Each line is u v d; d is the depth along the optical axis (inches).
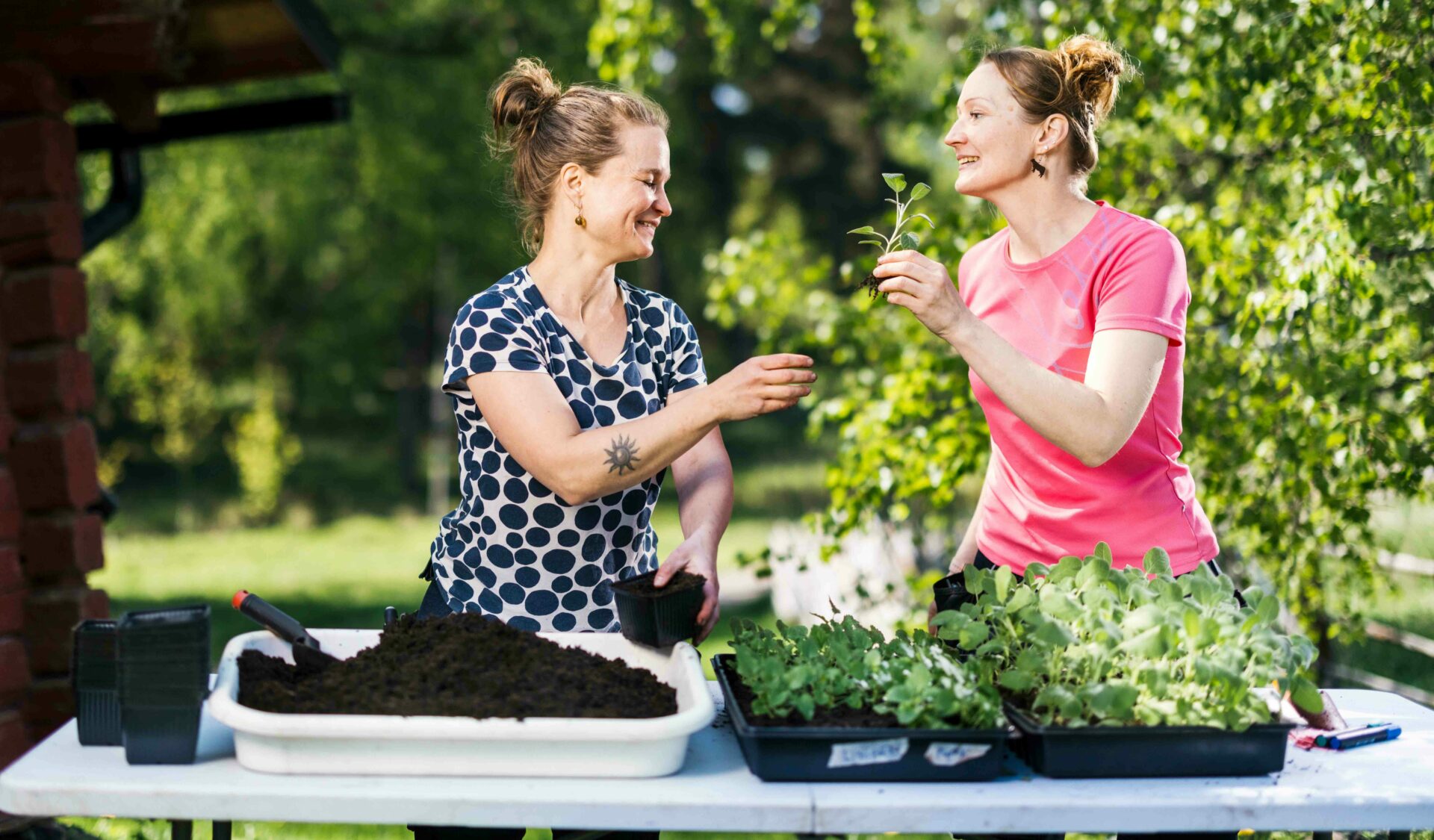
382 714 65.5
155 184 534.3
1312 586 152.3
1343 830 63.8
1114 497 82.9
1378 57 129.8
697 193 921.5
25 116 157.9
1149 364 76.9
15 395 157.3
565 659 72.5
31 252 157.8
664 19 212.2
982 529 92.7
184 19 157.6
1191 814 63.2
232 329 679.7
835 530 176.6
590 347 84.2
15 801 62.6
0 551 153.5
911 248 76.1
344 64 504.4
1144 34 152.9
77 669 68.7
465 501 84.8
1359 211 123.6
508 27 515.2
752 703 69.1
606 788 63.9
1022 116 81.9
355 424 896.3
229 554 524.7
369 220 603.8
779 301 191.9
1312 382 132.3
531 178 84.0
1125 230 81.0
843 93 1024.2
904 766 65.5
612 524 84.2
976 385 86.9
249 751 65.2
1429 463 133.0
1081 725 65.9
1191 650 67.6
